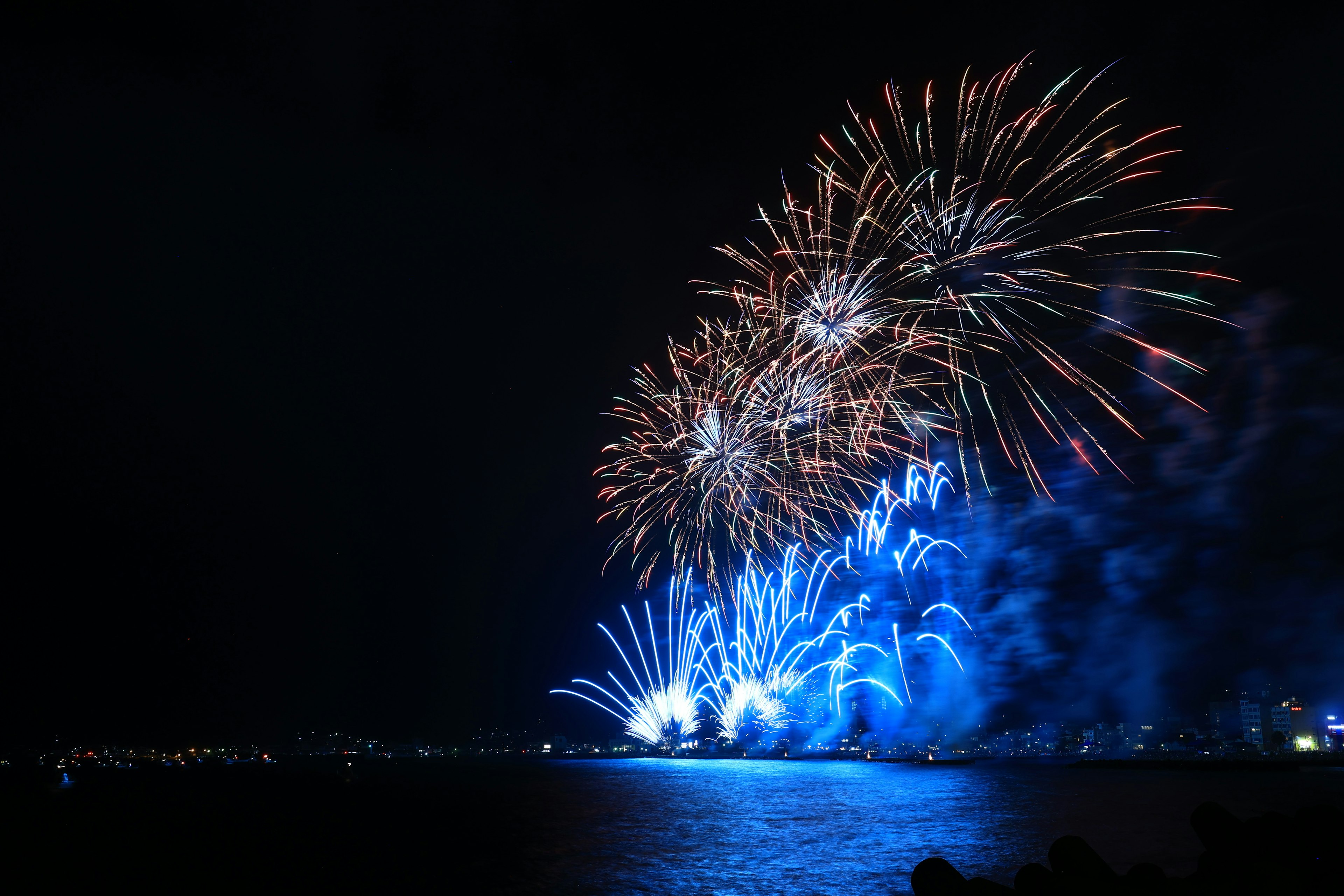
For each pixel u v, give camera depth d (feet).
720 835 189.06
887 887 115.65
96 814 303.48
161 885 138.41
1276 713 506.89
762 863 141.59
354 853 176.55
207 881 141.38
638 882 126.82
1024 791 306.96
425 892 124.26
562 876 134.92
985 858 136.36
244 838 212.02
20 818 286.05
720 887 119.65
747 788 374.63
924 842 161.27
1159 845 143.54
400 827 231.91
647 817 241.35
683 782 452.76
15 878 148.87
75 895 130.41
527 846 180.14
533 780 549.13
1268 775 406.82
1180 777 390.01
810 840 172.14
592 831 209.05
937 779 407.44
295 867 154.92
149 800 385.09
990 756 633.61
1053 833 169.68
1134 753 571.28
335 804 345.72
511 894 120.57
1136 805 236.22
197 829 240.12
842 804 264.11
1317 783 334.24
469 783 533.55
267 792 455.63
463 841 193.26
